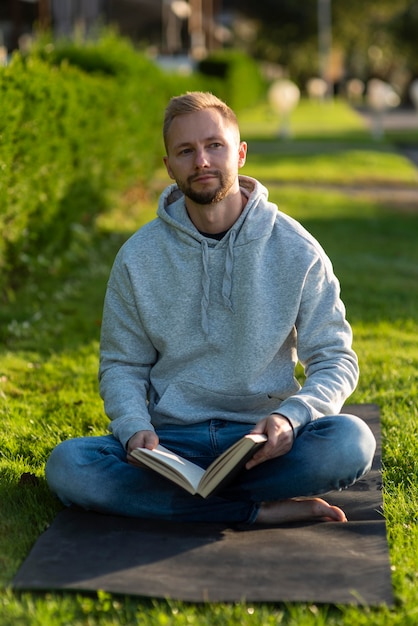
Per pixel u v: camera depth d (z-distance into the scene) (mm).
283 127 27328
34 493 4000
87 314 7359
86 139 9016
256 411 3865
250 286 3729
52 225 8133
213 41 49750
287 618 2994
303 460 3562
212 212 3746
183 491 3654
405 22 68938
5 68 6617
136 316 3902
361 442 3561
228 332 3791
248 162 19906
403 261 10211
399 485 4148
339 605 3018
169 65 33594
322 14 63000
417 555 3459
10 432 4785
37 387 5633
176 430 3842
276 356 3852
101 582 3166
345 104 57750
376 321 7285
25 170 6902
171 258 3809
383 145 24984
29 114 6988
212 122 3621
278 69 67125
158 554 3375
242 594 3084
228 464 3350
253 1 64375
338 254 10484
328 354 3756
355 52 74188
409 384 5641
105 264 9094
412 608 3039
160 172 16875
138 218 11727
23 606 3072
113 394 3852
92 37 15430
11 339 6621
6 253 7082
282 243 3775
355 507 3873
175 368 3904
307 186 16641
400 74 81188
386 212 14016
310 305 3760
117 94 10695
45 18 23188
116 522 3654
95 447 3736
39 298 7684
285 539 3498
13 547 3523
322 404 3617
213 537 3527
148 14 36125
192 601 3053
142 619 2994
